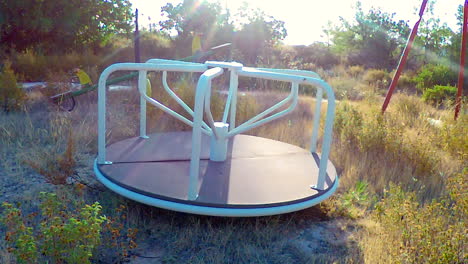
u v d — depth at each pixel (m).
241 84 9.69
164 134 4.75
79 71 5.89
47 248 2.28
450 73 16.23
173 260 2.72
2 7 12.99
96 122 5.54
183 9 17.53
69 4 13.91
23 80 10.12
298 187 3.29
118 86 7.81
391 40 26.75
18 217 2.40
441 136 5.39
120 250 2.75
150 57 14.91
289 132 5.84
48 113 5.87
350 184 4.15
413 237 2.70
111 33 16.25
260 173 3.57
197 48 6.34
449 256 2.41
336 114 5.80
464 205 2.96
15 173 3.87
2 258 2.54
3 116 5.48
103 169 3.44
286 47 21.59
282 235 3.11
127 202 3.36
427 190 4.13
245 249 2.87
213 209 2.88
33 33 14.02
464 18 6.50
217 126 3.78
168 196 2.94
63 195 3.20
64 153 3.94
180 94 6.15
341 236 3.16
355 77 17.86
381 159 4.71
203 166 3.67
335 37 29.95
